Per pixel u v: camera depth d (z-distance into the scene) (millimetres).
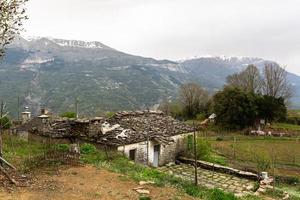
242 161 40250
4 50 15125
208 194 15852
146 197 12898
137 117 33125
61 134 29469
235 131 71125
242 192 23016
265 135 66875
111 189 13734
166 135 31031
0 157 14727
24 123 35969
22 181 13859
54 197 12445
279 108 73500
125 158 24312
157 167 29906
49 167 16328
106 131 28156
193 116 88500
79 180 14664
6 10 14289
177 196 13742
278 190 23688
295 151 50750
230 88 74062
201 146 33719
